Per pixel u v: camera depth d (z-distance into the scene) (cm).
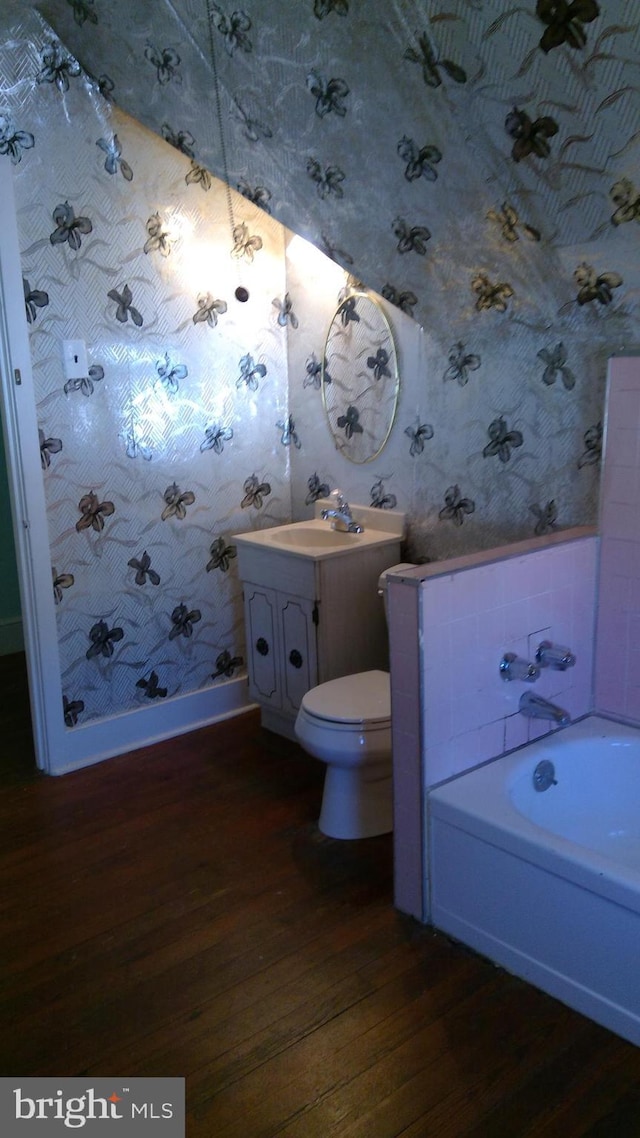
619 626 252
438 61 193
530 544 237
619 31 163
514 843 199
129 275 302
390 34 193
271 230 338
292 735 337
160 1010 198
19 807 290
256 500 357
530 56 179
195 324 323
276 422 358
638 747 245
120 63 265
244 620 348
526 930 202
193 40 234
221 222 323
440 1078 177
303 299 340
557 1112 169
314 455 354
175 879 247
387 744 250
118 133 290
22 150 270
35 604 298
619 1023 187
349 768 257
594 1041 186
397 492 321
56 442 293
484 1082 176
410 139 222
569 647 251
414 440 309
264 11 208
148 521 323
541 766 235
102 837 270
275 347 351
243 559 329
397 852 229
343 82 216
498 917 208
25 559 294
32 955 217
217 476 342
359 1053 184
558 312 249
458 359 286
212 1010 197
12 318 274
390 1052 184
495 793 216
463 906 216
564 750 242
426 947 217
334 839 265
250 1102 172
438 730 217
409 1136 164
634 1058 181
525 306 257
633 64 167
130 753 329
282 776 307
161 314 313
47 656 304
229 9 215
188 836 270
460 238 247
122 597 321
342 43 204
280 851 260
